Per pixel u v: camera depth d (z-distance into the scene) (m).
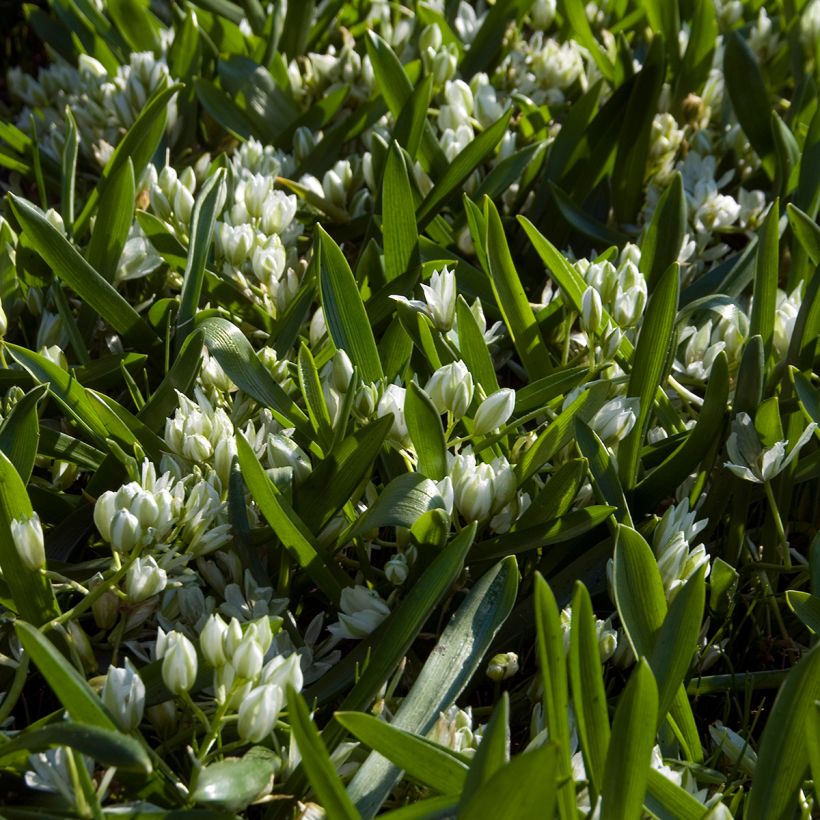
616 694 0.68
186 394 0.70
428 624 0.66
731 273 0.78
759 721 0.68
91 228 0.79
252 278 0.76
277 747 0.59
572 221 0.83
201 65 0.94
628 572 0.61
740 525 0.70
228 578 0.66
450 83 0.86
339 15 0.99
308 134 0.87
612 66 0.94
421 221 0.81
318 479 0.64
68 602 0.66
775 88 0.96
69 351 0.77
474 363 0.69
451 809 0.55
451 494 0.63
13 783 0.56
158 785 0.57
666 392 0.75
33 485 0.67
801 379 0.68
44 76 0.98
